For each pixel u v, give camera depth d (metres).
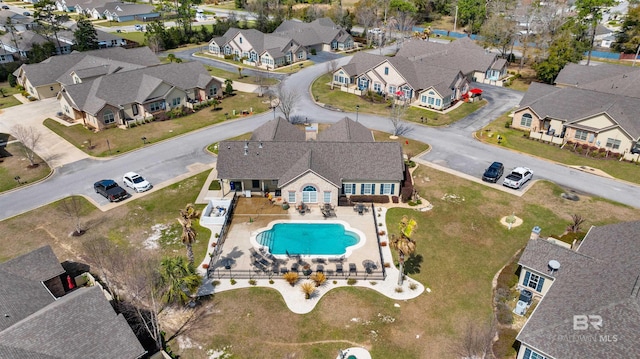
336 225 45.06
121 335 27.77
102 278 37.47
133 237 43.41
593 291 29.31
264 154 49.59
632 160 58.16
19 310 29.83
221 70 104.00
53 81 86.25
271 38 111.06
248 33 111.25
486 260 40.06
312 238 43.03
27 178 54.88
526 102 69.12
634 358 24.91
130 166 57.84
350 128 56.66
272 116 75.56
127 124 70.56
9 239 43.12
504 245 42.12
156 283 36.25
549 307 29.52
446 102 79.38
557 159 59.53
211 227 44.88
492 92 88.19
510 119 73.56
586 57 111.75
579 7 109.19
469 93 83.00
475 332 32.12
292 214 46.91
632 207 48.12
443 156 60.41
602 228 37.31
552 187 52.25
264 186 50.25
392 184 49.31
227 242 42.44
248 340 31.66
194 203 49.09
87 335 27.19
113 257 40.16
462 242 42.53
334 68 96.00
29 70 84.75
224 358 30.31
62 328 27.02
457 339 31.70
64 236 43.66
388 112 77.56
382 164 48.94
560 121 65.31
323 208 47.28
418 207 48.12
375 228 44.41
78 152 62.03
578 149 61.16
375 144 50.12
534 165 57.75
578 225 43.44
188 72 82.75
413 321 33.28
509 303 34.78
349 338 31.81
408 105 78.12
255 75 99.81
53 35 119.19
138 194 51.06
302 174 46.00
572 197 50.12
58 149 63.09
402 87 83.12
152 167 57.53
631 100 62.94
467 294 36.03
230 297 35.62
